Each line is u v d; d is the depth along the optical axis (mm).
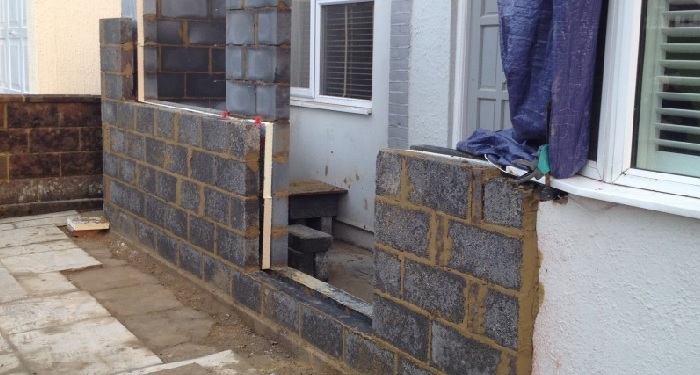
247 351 5004
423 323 3830
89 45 9844
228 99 5965
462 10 6070
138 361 4852
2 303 5867
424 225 3777
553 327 3205
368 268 7031
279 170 5453
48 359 4875
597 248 2992
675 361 2748
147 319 5578
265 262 5484
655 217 2779
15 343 5117
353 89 7875
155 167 6734
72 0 9664
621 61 2957
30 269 6719
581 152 3150
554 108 3072
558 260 3160
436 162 3670
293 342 4898
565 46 3002
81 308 5789
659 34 2914
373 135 7457
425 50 6441
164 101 7336
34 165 8773
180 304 5895
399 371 4012
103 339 5203
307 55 8508
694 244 2664
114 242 7625
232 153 5488
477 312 3502
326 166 8188
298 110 8602
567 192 3084
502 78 5766
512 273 3307
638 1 2893
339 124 7938
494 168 3424
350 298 4828
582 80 3059
